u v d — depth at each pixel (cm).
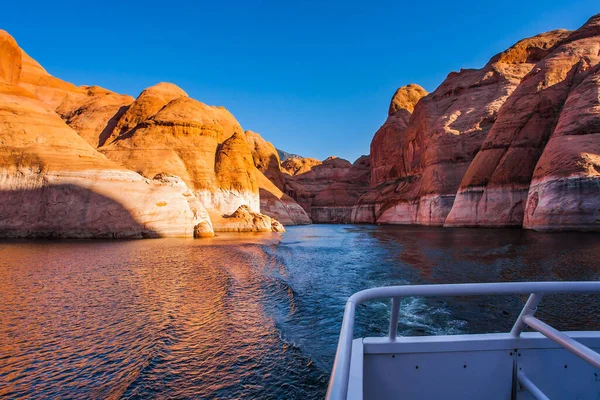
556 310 838
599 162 2756
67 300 959
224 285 1164
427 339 245
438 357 243
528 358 249
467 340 246
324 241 3145
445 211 5159
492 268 1441
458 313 868
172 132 5491
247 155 6306
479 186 4269
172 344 667
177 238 3127
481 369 245
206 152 5625
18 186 2967
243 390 507
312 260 1847
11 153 3055
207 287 1133
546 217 2897
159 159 4941
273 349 654
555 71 4209
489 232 3309
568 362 251
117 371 553
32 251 2006
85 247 2247
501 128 4347
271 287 1160
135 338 688
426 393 240
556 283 207
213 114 6519
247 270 1476
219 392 500
